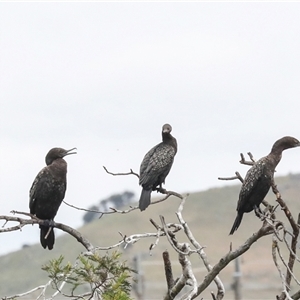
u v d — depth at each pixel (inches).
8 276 2935.5
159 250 2477.9
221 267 443.5
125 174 528.7
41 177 586.2
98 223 3464.6
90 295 397.7
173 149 663.8
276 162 560.1
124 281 374.6
